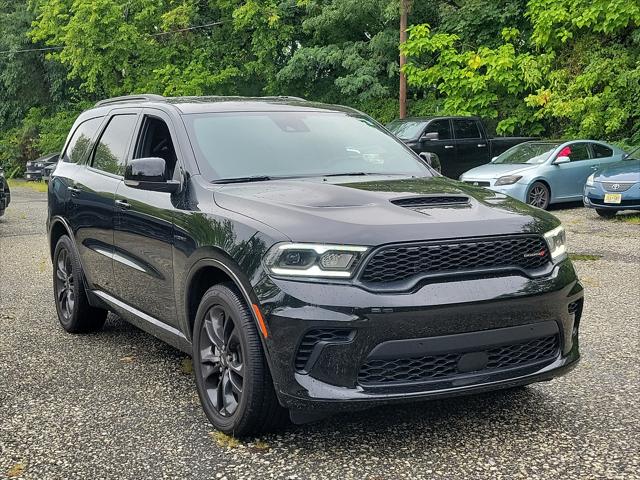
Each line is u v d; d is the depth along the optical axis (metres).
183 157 4.64
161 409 4.39
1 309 7.22
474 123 18.88
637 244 10.62
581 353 5.36
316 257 3.49
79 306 6.04
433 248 3.54
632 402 4.34
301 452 3.70
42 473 3.53
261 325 3.55
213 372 4.06
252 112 5.18
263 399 3.67
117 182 5.35
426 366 3.54
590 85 19.91
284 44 28.45
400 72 23.53
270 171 4.63
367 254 3.46
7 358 5.51
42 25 32.44
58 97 39.22
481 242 3.62
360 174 4.78
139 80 30.86
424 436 3.88
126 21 31.31
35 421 4.21
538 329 3.72
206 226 4.06
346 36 27.03
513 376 3.68
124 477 3.46
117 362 5.38
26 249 11.49
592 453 3.63
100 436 3.98
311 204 3.86
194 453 3.73
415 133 18.08
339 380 3.45
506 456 3.61
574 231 12.13
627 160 14.09
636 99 19.73
